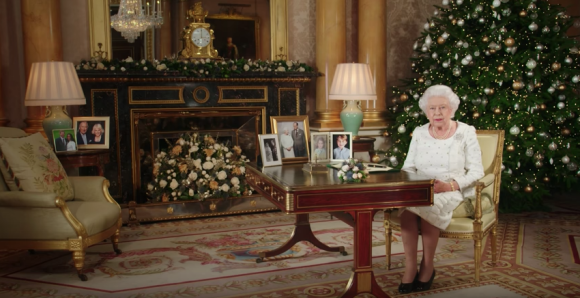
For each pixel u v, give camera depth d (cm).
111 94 575
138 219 568
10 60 579
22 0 568
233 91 620
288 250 459
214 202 595
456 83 591
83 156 500
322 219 579
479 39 586
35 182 402
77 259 385
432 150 378
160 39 624
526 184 574
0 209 386
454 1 614
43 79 494
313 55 688
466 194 379
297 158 416
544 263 420
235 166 611
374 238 496
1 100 568
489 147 417
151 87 588
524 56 560
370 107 686
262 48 669
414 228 359
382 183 310
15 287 374
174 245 481
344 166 318
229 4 648
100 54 605
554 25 582
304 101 654
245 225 557
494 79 561
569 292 355
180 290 364
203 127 641
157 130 622
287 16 676
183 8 627
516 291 358
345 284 374
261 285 373
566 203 669
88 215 402
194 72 588
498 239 493
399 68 726
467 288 364
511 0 583
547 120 595
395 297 348
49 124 514
